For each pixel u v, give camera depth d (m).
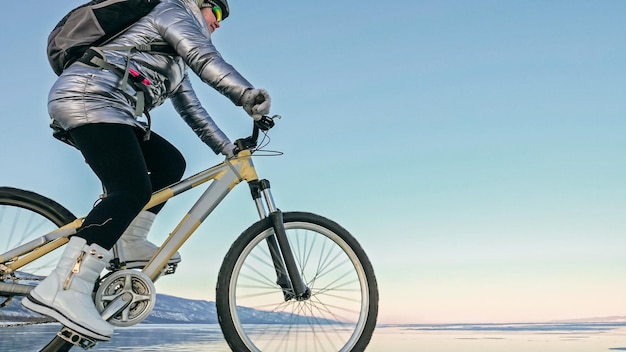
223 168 2.66
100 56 2.34
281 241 2.59
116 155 2.33
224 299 2.56
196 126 2.88
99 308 2.43
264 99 2.40
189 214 2.61
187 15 2.46
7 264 2.48
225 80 2.40
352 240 2.70
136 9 2.39
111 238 2.33
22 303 2.25
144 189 2.37
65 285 2.27
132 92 2.40
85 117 2.31
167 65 2.47
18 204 2.67
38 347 2.50
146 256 2.64
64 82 2.33
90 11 2.37
